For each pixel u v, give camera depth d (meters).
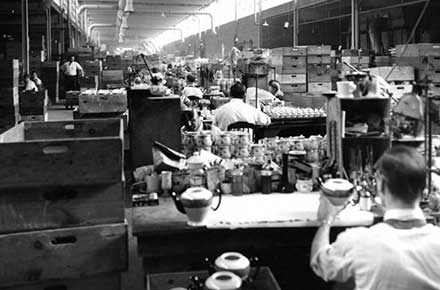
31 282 2.08
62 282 2.12
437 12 9.12
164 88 3.10
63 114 12.04
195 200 2.04
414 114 2.29
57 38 18.62
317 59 8.43
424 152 2.31
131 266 3.15
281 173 2.57
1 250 2.04
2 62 8.00
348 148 2.47
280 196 2.47
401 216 1.62
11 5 14.51
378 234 1.62
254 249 2.33
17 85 8.43
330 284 2.46
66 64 15.09
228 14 24.30
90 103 5.83
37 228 2.08
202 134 3.12
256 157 2.83
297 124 5.21
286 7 16.94
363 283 1.60
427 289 1.54
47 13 15.31
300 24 16.27
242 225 2.07
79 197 2.11
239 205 2.32
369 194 2.23
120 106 5.86
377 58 8.88
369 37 11.83
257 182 2.55
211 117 5.34
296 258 2.48
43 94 9.76
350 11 12.77
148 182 2.55
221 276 1.84
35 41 18.19
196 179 2.50
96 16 31.80
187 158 2.87
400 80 6.78
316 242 1.85
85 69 15.47
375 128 2.52
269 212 2.21
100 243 2.11
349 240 1.67
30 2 14.64
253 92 6.19
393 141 2.39
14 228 2.06
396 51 7.41
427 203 2.24
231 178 2.52
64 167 2.05
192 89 7.15
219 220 2.10
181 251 2.14
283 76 8.40
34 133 2.75
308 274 2.49
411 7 9.97
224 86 8.21
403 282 1.54
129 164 3.28
